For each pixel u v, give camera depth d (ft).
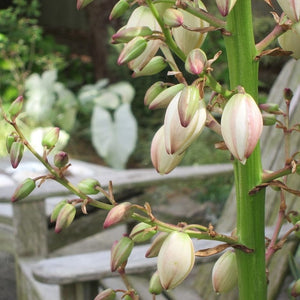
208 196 8.64
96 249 6.09
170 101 1.83
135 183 5.23
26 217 5.19
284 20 1.85
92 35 14.55
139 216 1.81
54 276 3.27
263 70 9.11
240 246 1.86
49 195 5.03
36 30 15.44
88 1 1.75
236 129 1.66
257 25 8.52
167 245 1.75
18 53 14.78
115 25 13.55
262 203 1.88
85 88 12.76
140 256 3.43
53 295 4.41
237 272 1.96
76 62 17.21
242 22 1.77
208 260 3.36
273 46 5.05
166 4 1.76
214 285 1.99
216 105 1.90
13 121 1.85
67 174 6.06
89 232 5.67
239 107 1.67
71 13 20.08
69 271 3.30
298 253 4.69
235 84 1.80
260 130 1.66
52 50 16.75
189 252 1.74
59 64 16.21
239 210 1.89
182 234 1.77
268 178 1.84
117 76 13.85
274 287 3.95
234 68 1.79
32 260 5.16
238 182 1.88
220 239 1.83
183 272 1.73
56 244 5.49
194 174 5.48
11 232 5.35
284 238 2.06
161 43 1.87
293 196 3.99
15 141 1.85
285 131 2.08
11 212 5.47
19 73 14.94
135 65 1.86
